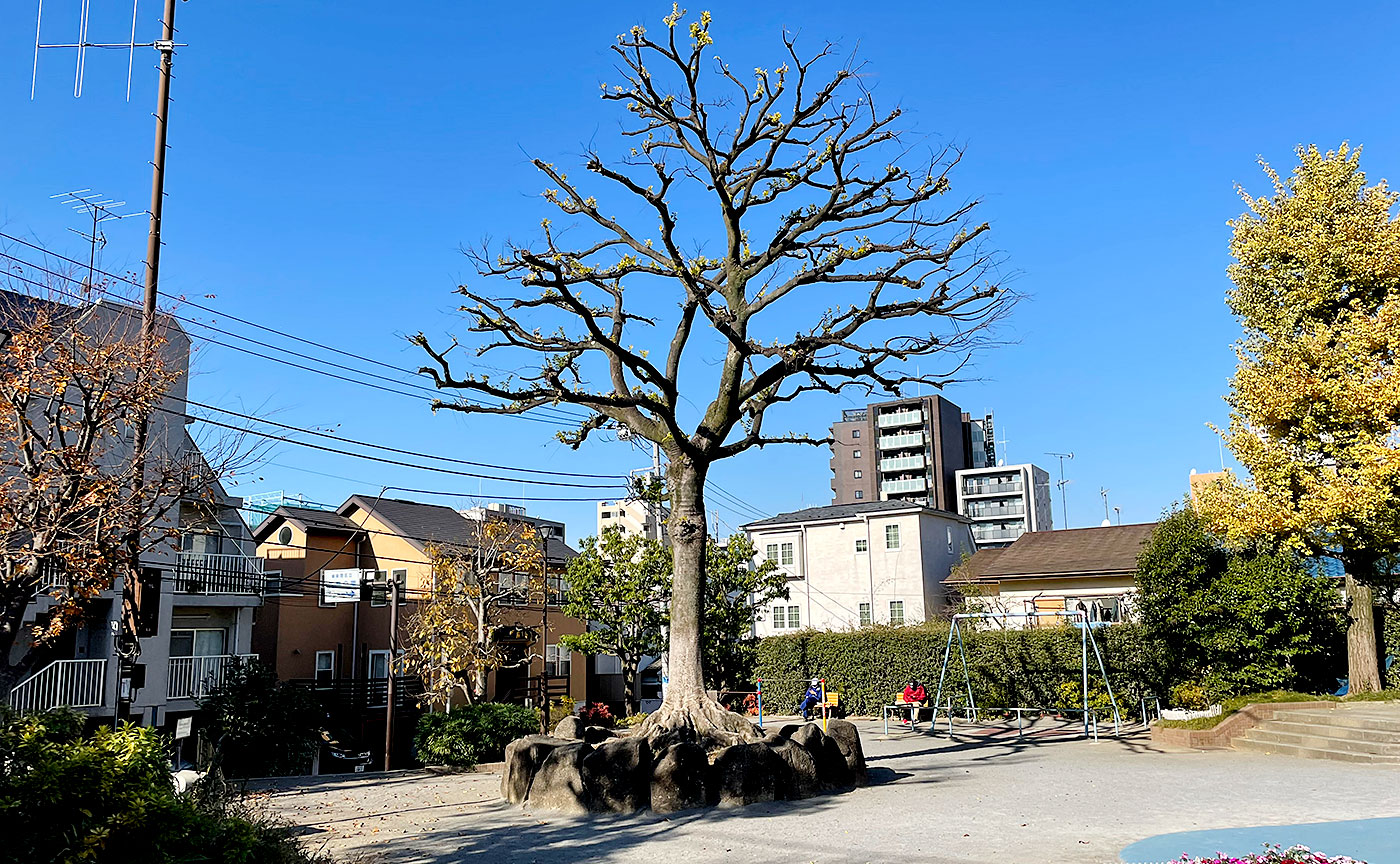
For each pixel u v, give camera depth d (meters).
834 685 31.16
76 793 6.83
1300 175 22.88
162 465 15.71
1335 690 23.17
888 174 16.17
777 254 16.69
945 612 40.03
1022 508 79.75
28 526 12.75
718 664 31.70
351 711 30.50
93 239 16.81
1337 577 25.30
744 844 10.66
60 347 13.40
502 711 22.53
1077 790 13.68
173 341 22.67
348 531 36.66
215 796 11.33
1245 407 22.17
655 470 31.28
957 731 24.66
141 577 13.78
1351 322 21.02
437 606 30.41
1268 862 8.03
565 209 16.86
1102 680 25.75
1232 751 18.64
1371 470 19.58
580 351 16.88
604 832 11.83
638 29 15.23
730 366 16.23
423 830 12.59
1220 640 22.53
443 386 14.80
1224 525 22.45
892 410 84.62
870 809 12.59
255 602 29.28
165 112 15.32
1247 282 23.39
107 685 23.17
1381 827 10.28
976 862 9.22
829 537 49.38
